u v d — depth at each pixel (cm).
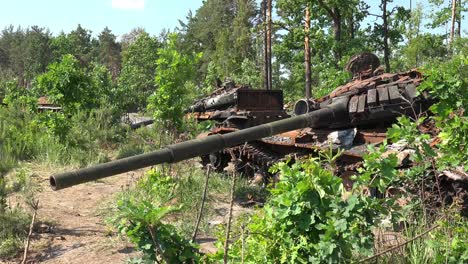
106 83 2261
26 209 852
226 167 1461
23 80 6912
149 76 4850
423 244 541
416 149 532
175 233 435
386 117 940
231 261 482
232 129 1391
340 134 971
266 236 460
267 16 3078
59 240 719
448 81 596
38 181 1120
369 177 451
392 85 922
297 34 2688
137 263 436
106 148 1585
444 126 616
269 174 1108
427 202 684
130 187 1060
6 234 719
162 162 720
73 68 1761
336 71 2384
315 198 432
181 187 955
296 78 3459
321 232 444
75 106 1733
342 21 2997
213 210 891
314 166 436
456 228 540
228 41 5122
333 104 986
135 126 1988
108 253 667
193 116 1652
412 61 3102
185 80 1327
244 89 1593
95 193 1038
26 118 1719
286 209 435
